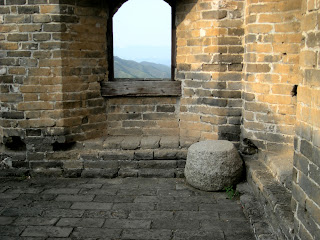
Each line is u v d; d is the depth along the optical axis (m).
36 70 5.28
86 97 5.63
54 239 3.68
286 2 4.50
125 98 5.95
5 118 5.45
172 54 5.99
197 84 5.63
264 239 3.47
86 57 5.55
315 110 2.64
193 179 4.92
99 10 5.63
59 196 4.77
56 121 5.40
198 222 4.03
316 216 2.58
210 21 5.30
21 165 5.55
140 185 5.15
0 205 4.48
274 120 4.82
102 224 3.99
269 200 3.77
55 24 5.16
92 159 5.52
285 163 4.32
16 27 5.20
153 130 6.00
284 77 4.65
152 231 3.83
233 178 4.83
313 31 2.70
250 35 4.87
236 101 5.38
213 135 5.54
